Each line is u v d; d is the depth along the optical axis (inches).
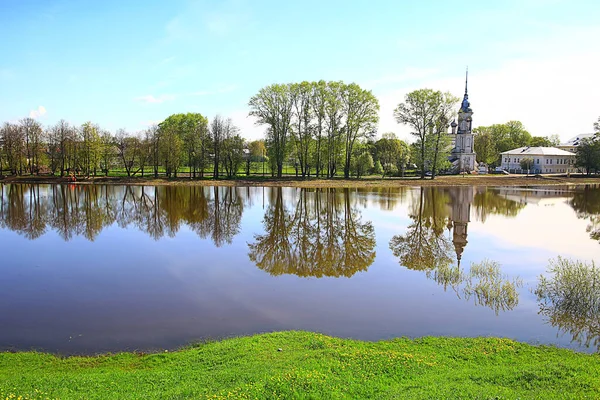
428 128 3326.8
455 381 431.8
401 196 2539.4
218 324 656.4
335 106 3181.6
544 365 473.7
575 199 2461.9
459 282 880.9
